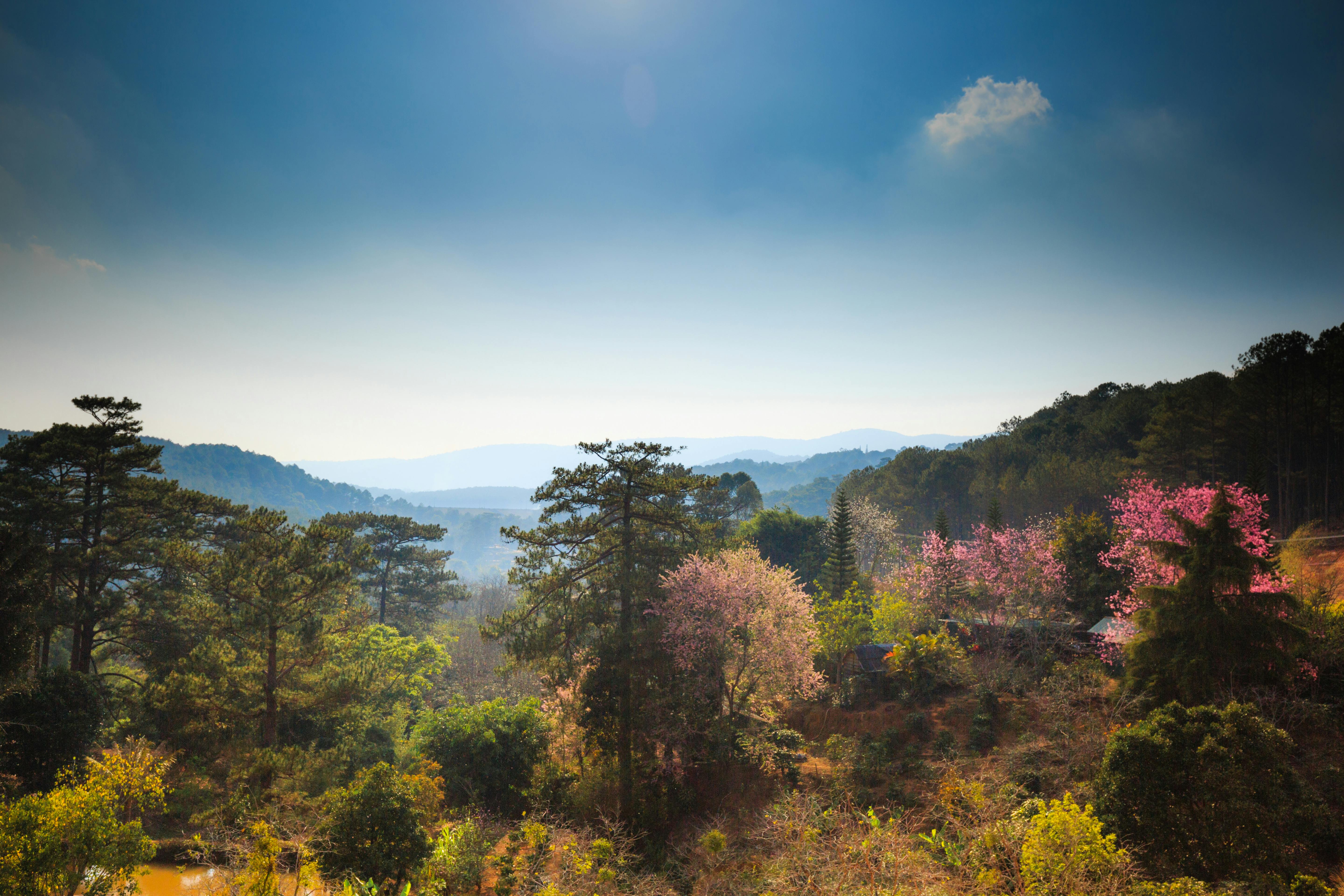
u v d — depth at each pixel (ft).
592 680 86.33
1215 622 63.36
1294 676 61.16
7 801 62.08
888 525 243.19
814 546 222.48
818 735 93.97
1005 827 45.65
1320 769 54.75
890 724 88.99
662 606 90.27
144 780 60.59
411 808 53.06
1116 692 75.61
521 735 94.38
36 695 78.18
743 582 91.76
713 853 56.13
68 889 45.55
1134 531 99.14
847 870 43.65
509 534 92.38
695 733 82.38
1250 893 40.65
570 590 93.25
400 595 220.02
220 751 89.20
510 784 89.45
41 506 98.32
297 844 48.55
